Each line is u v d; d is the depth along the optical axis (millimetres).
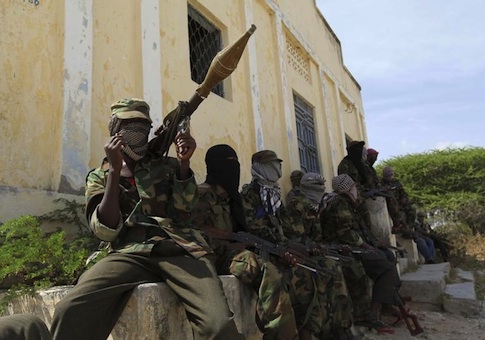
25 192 2646
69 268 2162
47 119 2936
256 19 6715
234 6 6039
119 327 1885
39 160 2840
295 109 7902
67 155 2943
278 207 3445
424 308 5539
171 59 4355
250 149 5816
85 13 3291
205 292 1822
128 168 2156
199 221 2633
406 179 17156
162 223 2033
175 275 1896
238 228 2918
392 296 4434
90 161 3203
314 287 3217
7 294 2139
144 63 3865
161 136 2117
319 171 8664
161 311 1854
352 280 4383
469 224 14711
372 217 6379
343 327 3582
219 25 5586
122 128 2098
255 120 5930
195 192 2182
